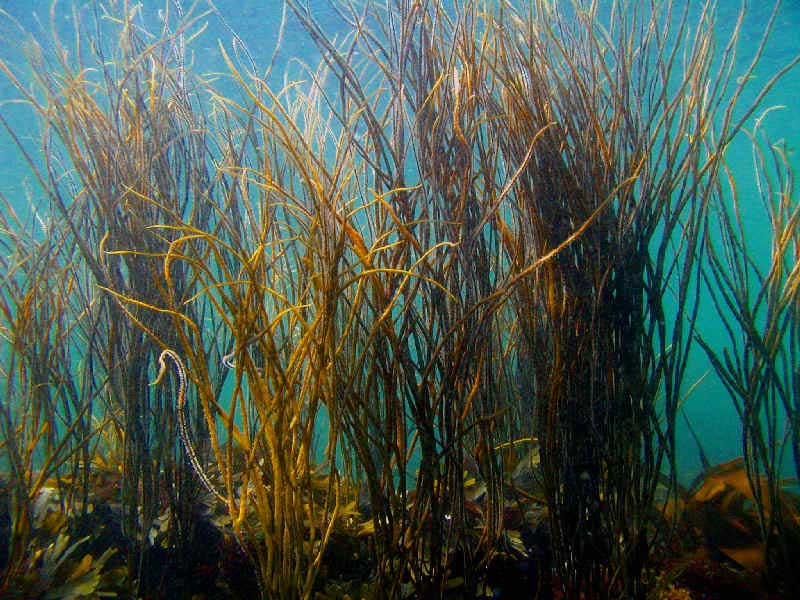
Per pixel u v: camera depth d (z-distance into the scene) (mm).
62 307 2248
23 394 2104
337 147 1820
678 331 1917
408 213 1832
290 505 1605
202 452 2350
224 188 2424
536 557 2119
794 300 2125
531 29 1846
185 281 2287
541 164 1855
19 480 1902
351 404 1745
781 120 14461
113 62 2316
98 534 2260
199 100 2404
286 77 2248
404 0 1795
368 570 2152
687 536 2420
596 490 1903
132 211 2127
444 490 1861
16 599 1780
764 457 2084
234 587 2148
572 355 1893
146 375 2182
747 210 22734
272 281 2238
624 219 1924
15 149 9141
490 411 1928
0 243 2279
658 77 1932
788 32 9797
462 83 1803
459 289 1840
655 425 1919
